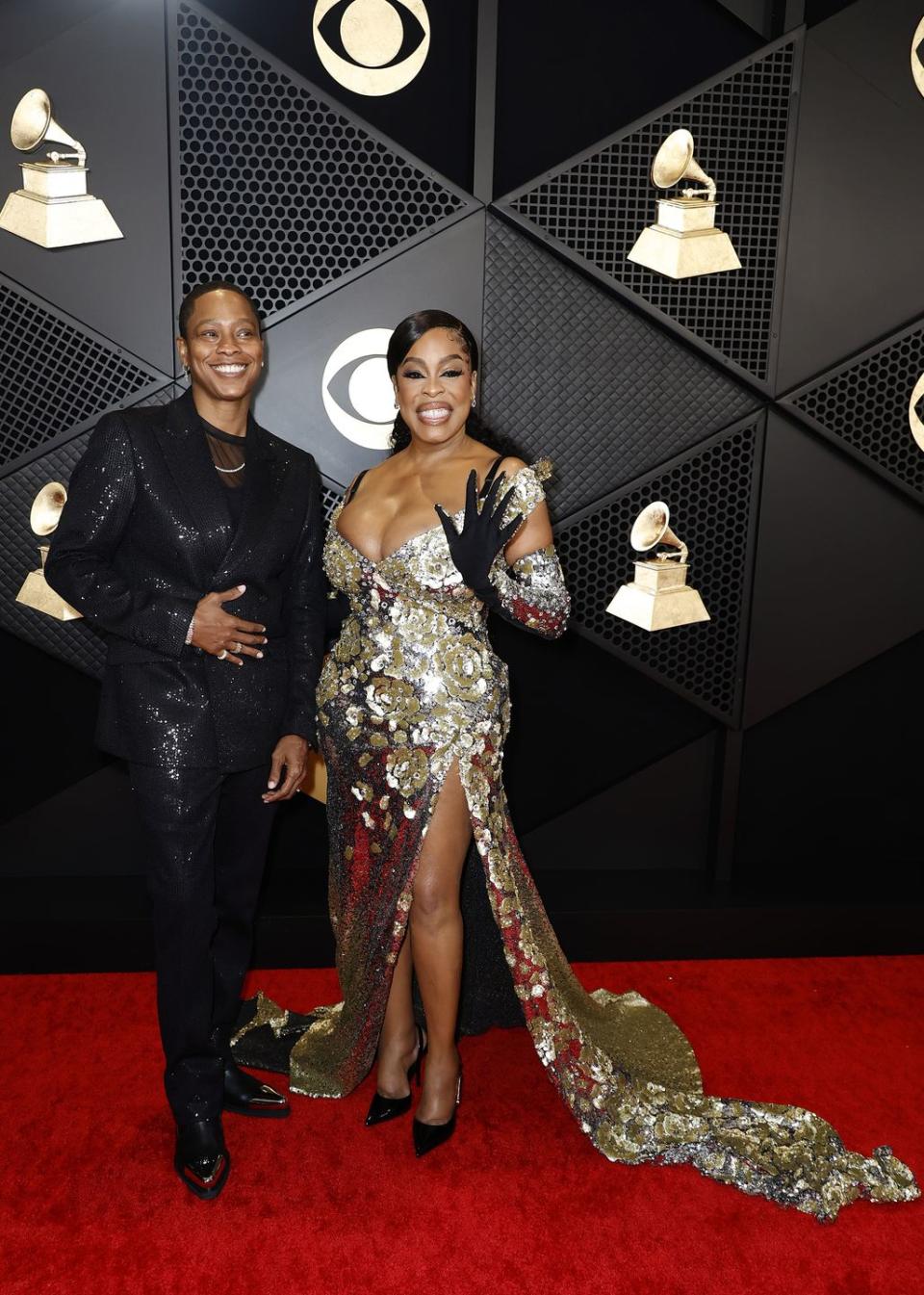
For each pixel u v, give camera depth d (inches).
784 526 118.2
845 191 110.5
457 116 111.8
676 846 131.8
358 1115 93.9
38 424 108.9
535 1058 103.0
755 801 132.1
